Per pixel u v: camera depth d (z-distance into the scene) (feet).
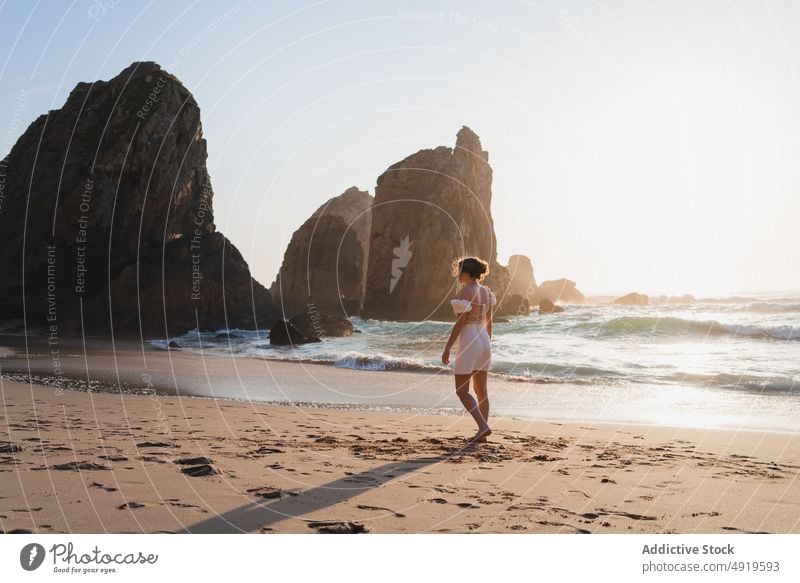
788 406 30.68
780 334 69.87
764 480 15.23
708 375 41.68
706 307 127.24
